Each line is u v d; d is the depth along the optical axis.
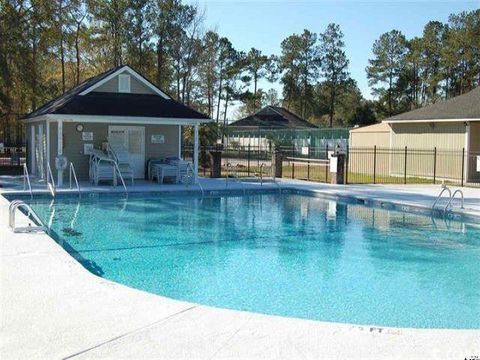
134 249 10.70
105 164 20.52
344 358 4.39
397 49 70.69
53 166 22.03
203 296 7.60
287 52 78.50
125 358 4.38
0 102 30.36
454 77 65.00
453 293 7.92
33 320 5.26
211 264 9.54
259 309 7.04
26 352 4.49
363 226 13.73
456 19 62.47
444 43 66.00
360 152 29.77
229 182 22.59
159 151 23.53
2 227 10.55
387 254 10.55
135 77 22.59
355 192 19.23
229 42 62.56
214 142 41.16
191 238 11.94
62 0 33.50
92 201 17.58
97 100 21.23
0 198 15.62
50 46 34.16
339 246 11.29
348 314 6.90
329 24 77.25
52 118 19.80
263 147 47.38
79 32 40.62
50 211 15.41
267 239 11.95
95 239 11.62
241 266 9.44
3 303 5.78
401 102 70.88
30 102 34.12
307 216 15.30
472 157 24.86
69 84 44.56
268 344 4.68
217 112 62.00
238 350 4.54
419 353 4.50
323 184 22.17
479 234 12.68
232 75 62.06
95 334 4.90
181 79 44.47
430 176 27.03
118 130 22.72
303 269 9.27
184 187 19.91
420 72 69.75
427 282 8.52
